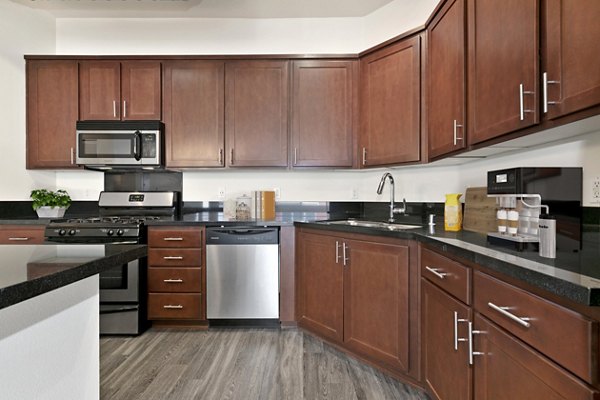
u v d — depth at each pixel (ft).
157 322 9.20
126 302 8.68
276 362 7.25
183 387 6.31
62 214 10.39
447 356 4.93
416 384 6.23
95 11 10.58
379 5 10.16
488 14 5.09
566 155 5.07
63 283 2.41
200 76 9.93
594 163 4.54
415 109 7.87
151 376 6.69
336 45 10.84
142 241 8.88
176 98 9.95
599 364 2.38
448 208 6.84
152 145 9.76
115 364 7.19
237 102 9.91
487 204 6.26
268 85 9.87
